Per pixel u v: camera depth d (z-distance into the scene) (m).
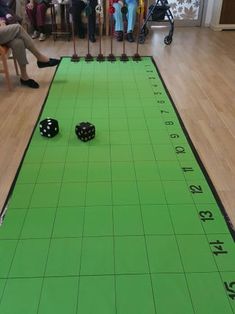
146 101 2.97
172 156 2.18
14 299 1.29
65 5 4.85
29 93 3.12
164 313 1.25
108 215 1.70
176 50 4.55
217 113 2.77
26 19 4.93
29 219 1.67
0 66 3.35
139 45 4.80
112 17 4.80
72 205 1.76
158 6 4.82
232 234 1.58
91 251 1.50
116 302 1.29
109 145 2.30
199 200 1.80
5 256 1.47
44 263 1.44
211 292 1.32
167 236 1.57
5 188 1.89
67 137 2.39
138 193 1.85
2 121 2.61
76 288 1.34
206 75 3.61
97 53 4.42
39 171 2.03
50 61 3.36
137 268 1.42
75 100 2.98
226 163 2.11
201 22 5.94
